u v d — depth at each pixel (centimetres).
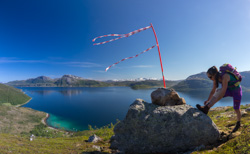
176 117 533
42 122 16700
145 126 554
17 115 17812
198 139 512
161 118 545
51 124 15988
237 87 488
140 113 574
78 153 715
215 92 522
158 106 598
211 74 513
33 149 841
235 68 487
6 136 1323
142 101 627
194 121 517
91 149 779
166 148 537
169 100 615
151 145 550
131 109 588
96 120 16938
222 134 555
